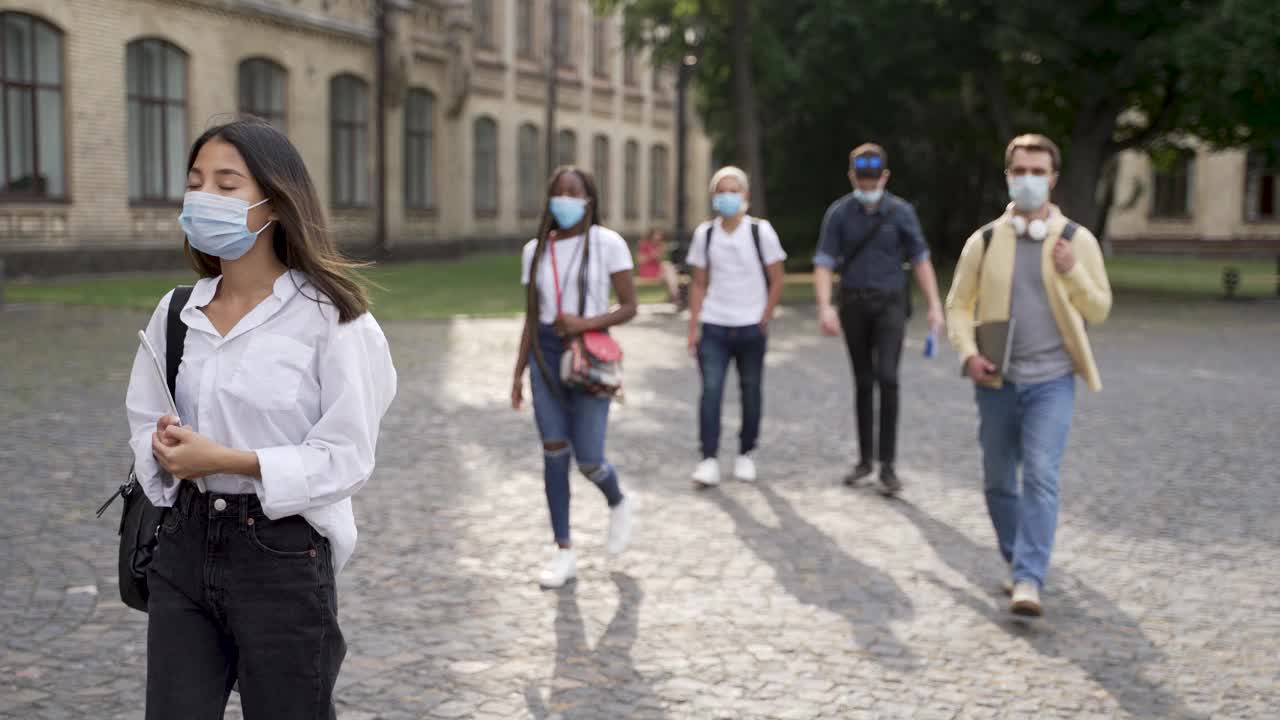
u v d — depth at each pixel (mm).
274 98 29531
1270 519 6660
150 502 2420
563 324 5293
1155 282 30734
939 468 7961
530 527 6305
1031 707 4012
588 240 5371
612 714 3902
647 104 51844
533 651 4480
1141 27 21750
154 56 26281
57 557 5551
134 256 25734
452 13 36594
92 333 14836
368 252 31375
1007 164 5113
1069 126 28453
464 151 38594
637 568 5602
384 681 4152
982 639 4699
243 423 2305
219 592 2307
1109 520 6617
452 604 5020
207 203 2234
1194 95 22016
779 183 31406
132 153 25969
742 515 6645
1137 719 3920
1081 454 8492
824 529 6375
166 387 2326
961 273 5246
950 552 5961
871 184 7070
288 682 2320
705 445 7348
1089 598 5242
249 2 28141
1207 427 9609
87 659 4285
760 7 26047
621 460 8117
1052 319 5051
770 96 26609
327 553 2398
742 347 7457
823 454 8406
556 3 37844
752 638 4668
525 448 8414
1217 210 46969
